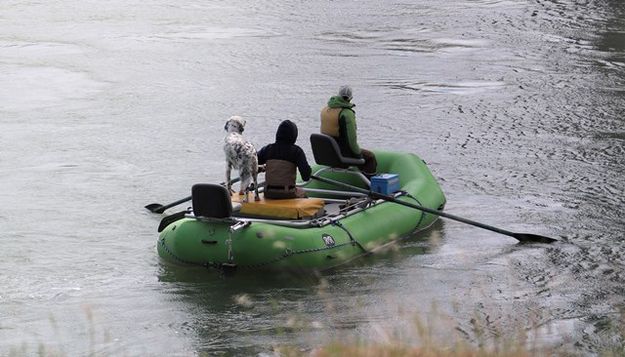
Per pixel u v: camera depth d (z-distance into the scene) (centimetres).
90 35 6756
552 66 5578
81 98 4941
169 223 2775
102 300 2391
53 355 2003
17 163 3753
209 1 8144
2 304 2362
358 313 2244
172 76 5469
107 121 4456
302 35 6675
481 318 2172
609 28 6706
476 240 2864
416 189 2997
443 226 3003
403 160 3158
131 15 7562
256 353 2023
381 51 6088
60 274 2592
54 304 2366
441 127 4325
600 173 3594
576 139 4088
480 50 6066
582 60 5728
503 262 2667
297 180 3012
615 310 2267
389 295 2386
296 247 2509
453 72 5462
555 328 2128
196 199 2511
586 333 2098
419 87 5119
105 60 5925
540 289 2444
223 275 2542
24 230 2967
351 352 1825
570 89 5022
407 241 2839
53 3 8144
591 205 3216
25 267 2647
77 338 2130
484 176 3581
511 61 5728
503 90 5025
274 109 4681
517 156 3847
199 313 2292
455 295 2386
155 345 2084
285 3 8000
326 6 7825
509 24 6894
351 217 2709
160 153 3922
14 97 4953
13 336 2145
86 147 4000
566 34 6506
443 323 2081
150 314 2289
